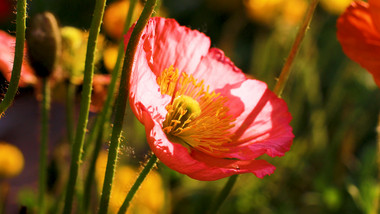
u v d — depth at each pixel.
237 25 0.92
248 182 0.63
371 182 0.59
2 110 0.41
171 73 0.44
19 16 0.40
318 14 0.80
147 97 0.41
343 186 0.66
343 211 0.65
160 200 0.60
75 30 0.54
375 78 0.46
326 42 0.89
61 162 0.53
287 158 0.67
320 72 0.81
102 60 0.56
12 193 0.76
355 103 0.72
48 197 0.53
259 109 0.45
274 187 0.66
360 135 0.74
